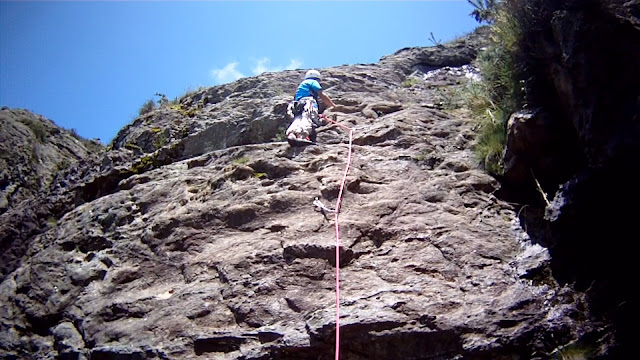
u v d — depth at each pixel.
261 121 6.86
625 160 3.61
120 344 4.13
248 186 5.42
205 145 7.02
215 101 8.18
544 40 4.39
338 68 8.62
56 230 6.22
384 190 5.15
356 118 6.76
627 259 4.01
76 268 5.28
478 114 6.25
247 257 4.50
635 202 3.91
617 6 3.64
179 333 4.03
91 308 4.65
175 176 6.27
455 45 9.60
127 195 6.13
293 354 3.71
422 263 4.26
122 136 8.23
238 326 3.98
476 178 5.20
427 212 4.80
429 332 3.65
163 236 5.14
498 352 3.53
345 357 3.67
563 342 3.55
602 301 3.77
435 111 6.82
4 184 9.89
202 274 4.55
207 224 5.07
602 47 3.76
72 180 7.62
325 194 5.07
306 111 6.47
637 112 3.48
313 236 4.60
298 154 5.88
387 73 8.62
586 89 3.87
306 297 4.08
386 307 3.84
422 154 5.71
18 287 5.28
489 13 5.49
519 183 5.00
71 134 13.34
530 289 3.96
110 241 5.48
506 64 5.21
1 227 6.69
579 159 4.44
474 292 3.97
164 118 8.05
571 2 4.02
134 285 4.73
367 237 4.58
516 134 4.64
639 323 3.58
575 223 4.11
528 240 4.46
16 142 10.90
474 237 4.48
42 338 4.69
